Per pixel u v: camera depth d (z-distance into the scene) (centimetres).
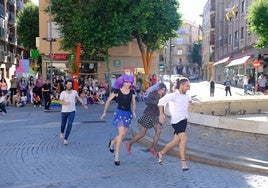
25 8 4797
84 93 2559
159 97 934
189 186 690
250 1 4462
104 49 2948
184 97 789
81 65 3588
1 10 4938
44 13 3419
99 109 2252
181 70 11469
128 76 862
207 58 8488
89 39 2803
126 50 3678
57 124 1559
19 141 1163
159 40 3288
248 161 820
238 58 4909
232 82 5566
